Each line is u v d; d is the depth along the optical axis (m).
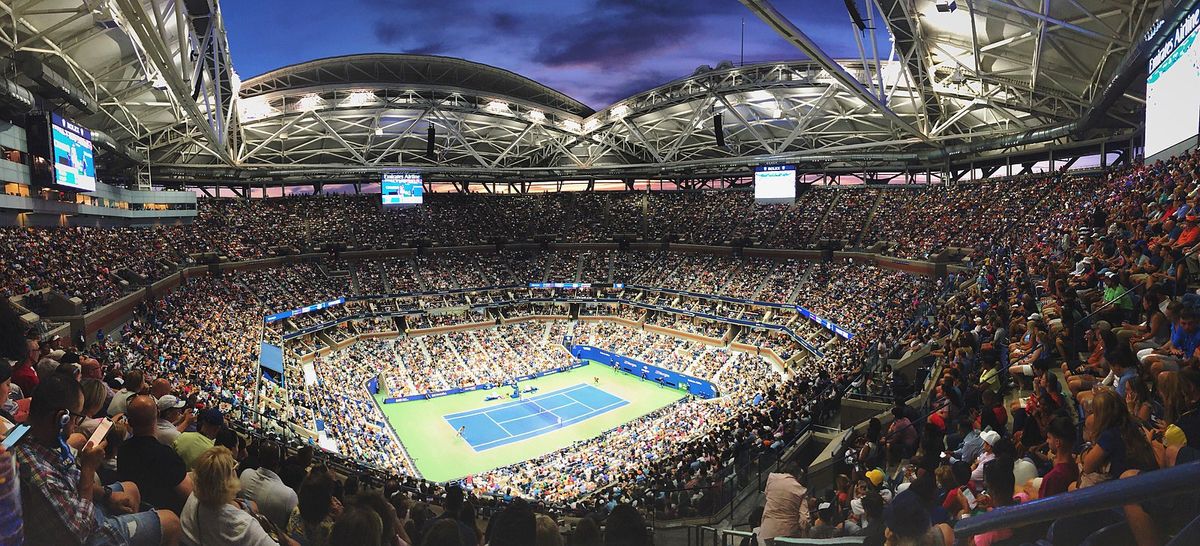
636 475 32.91
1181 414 5.59
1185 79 28.28
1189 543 2.57
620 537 4.95
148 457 5.96
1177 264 12.25
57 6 34.88
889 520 4.89
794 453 23.62
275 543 5.61
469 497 24.33
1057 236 29.14
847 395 25.05
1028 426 8.84
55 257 42.38
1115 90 38.06
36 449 4.20
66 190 46.75
